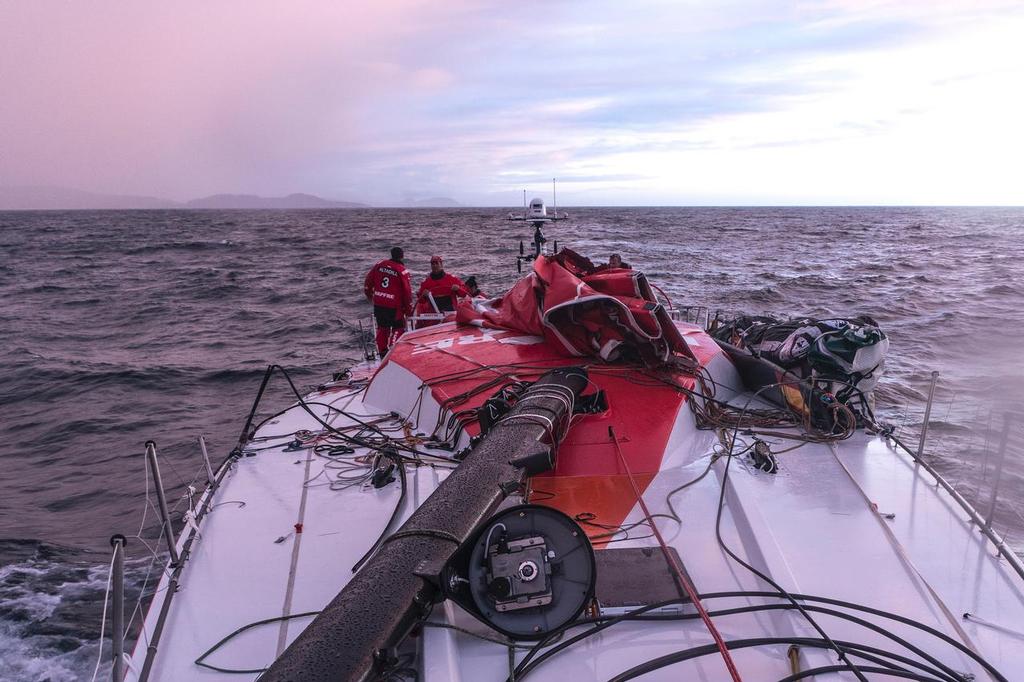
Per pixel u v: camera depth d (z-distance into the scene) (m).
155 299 27.89
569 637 2.86
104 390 14.25
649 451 4.39
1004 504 6.90
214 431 11.60
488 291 25.81
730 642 2.79
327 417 5.81
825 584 3.20
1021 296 23.92
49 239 77.19
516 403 4.36
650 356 5.32
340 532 3.82
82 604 6.20
